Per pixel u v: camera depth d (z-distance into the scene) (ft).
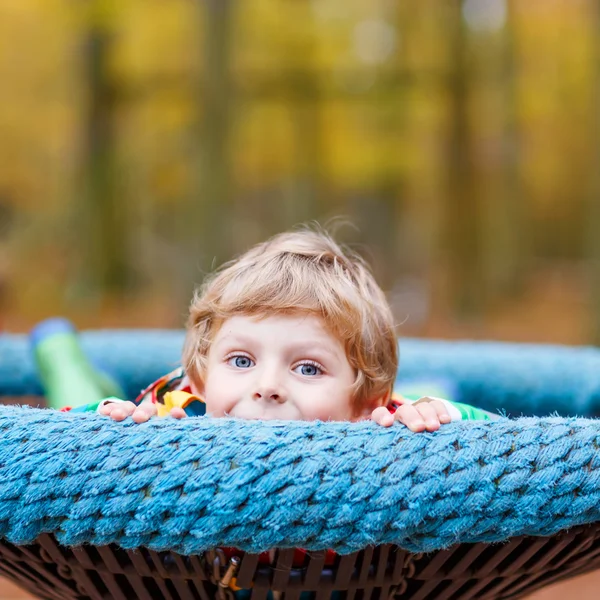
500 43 28.43
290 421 2.75
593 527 2.96
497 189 33.55
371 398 4.13
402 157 32.50
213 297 4.09
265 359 3.76
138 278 34.73
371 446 2.63
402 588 3.12
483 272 29.45
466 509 2.58
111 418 2.76
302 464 2.55
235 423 2.70
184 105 27.76
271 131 33.91
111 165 29.68
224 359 3.84
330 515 2.53
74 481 2.55
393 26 28.91
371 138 32.50
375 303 4.33
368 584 2.97
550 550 3.00
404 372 6.98
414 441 2.66
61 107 32.86
